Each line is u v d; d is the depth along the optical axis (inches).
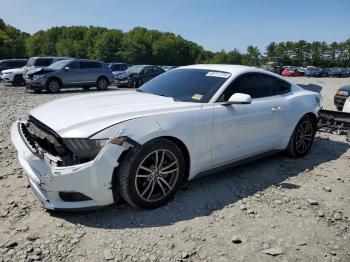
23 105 423.5
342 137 264.8
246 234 119.5
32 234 113.9
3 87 733.9
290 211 137.8
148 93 168.2
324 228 126.3
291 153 202.7
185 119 136.4
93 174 114.3
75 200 119.6
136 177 123.2
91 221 123.4
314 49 4335.6
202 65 186.4
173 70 191.6
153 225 122.2
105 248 108.3
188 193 148.9
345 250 113.2
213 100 151.0
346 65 4197.8
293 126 193.2
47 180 115.3
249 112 162.4
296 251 111.3
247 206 139.8
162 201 134.6
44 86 605.9
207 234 118.2
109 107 136.0
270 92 183.8
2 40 3154.5
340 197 153.8
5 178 160.1
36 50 4694.9
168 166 133.7
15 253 104.1
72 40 4825.3
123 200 132.6
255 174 176.2
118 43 4242.1
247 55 5064.0
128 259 103.5
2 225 119.0
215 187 156.9
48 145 124.2
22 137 129.4
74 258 103.1
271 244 114.3
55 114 132.1
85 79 671.8
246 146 165.9
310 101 203.9
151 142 125.9
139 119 125.1
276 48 4744.1
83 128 117.3
